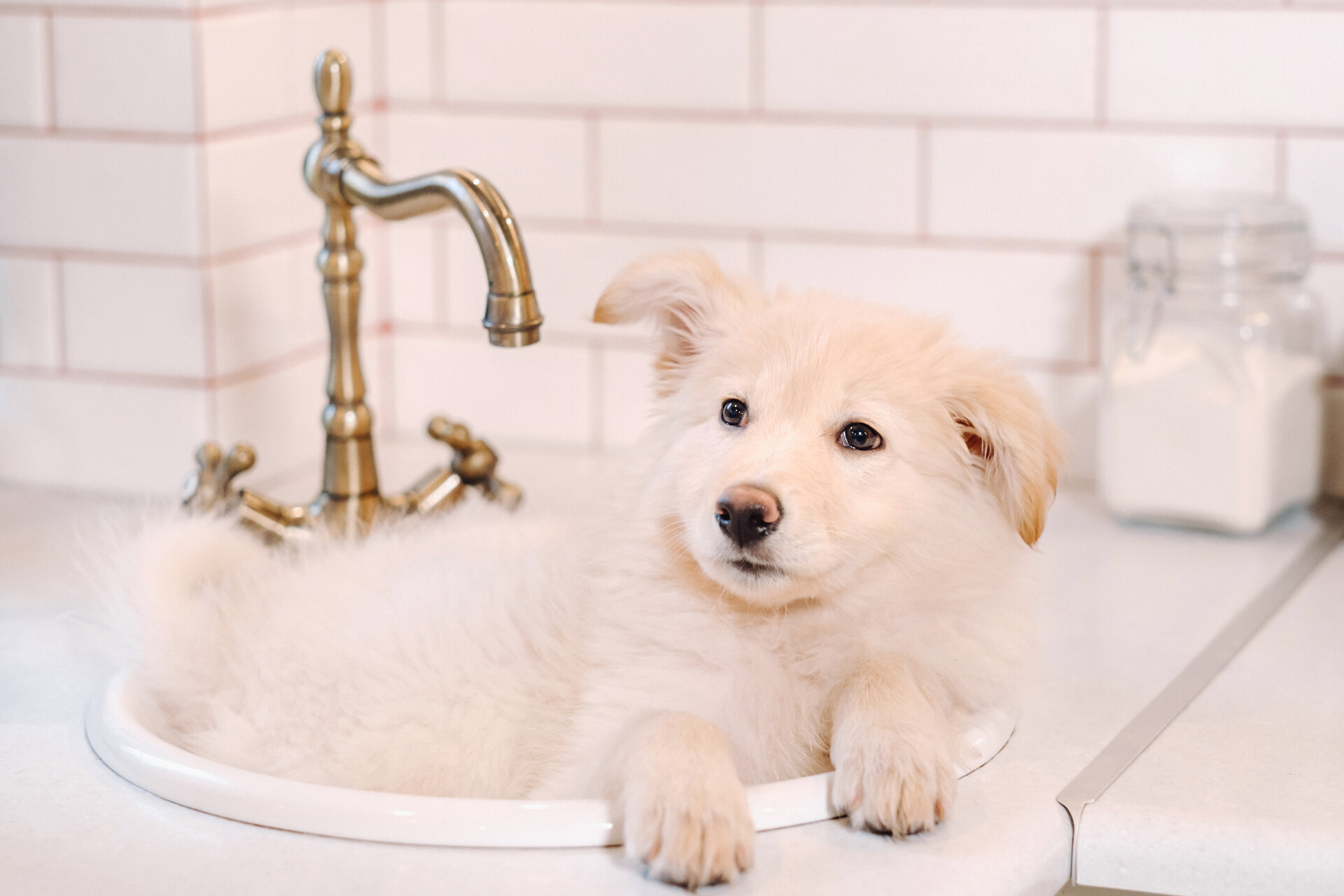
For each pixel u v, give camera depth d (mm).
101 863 768
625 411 1658
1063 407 1532
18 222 1469
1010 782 866
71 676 1062
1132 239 1408
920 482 901
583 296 1648
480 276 1675
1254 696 1010
